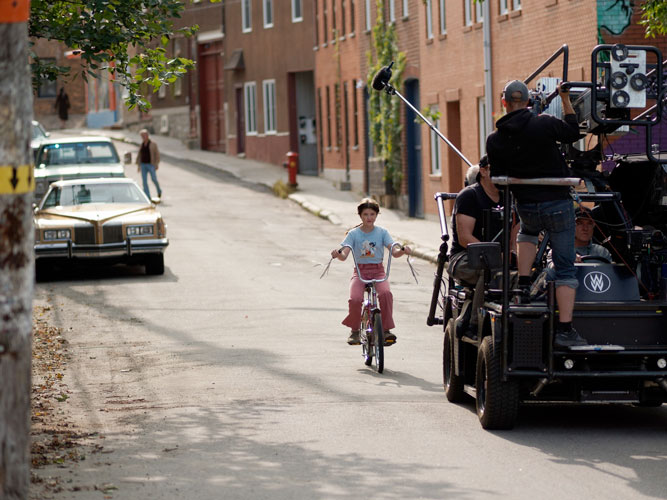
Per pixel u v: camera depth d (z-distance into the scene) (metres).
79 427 14.38
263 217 51.41
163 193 61.47
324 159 70.69
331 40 67.62
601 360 13.65
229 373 18.25
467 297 15.33
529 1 37.22
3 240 8.04
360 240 18.64
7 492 8.02
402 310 25.55
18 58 8.02
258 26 79.06
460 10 44.53
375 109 56.72
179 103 93.00
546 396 14.05
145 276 32.56
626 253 14.08
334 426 14.17
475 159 43.75
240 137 84.12
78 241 31.83
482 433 13.77
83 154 44.94
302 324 23.53
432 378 17.70
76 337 22.48
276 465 12.16
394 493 10.94
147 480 11.52
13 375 8.06
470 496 10.82
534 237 13.51
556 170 13.08
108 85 103.12
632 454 12.68
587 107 14.02
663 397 13.88
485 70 40.72
